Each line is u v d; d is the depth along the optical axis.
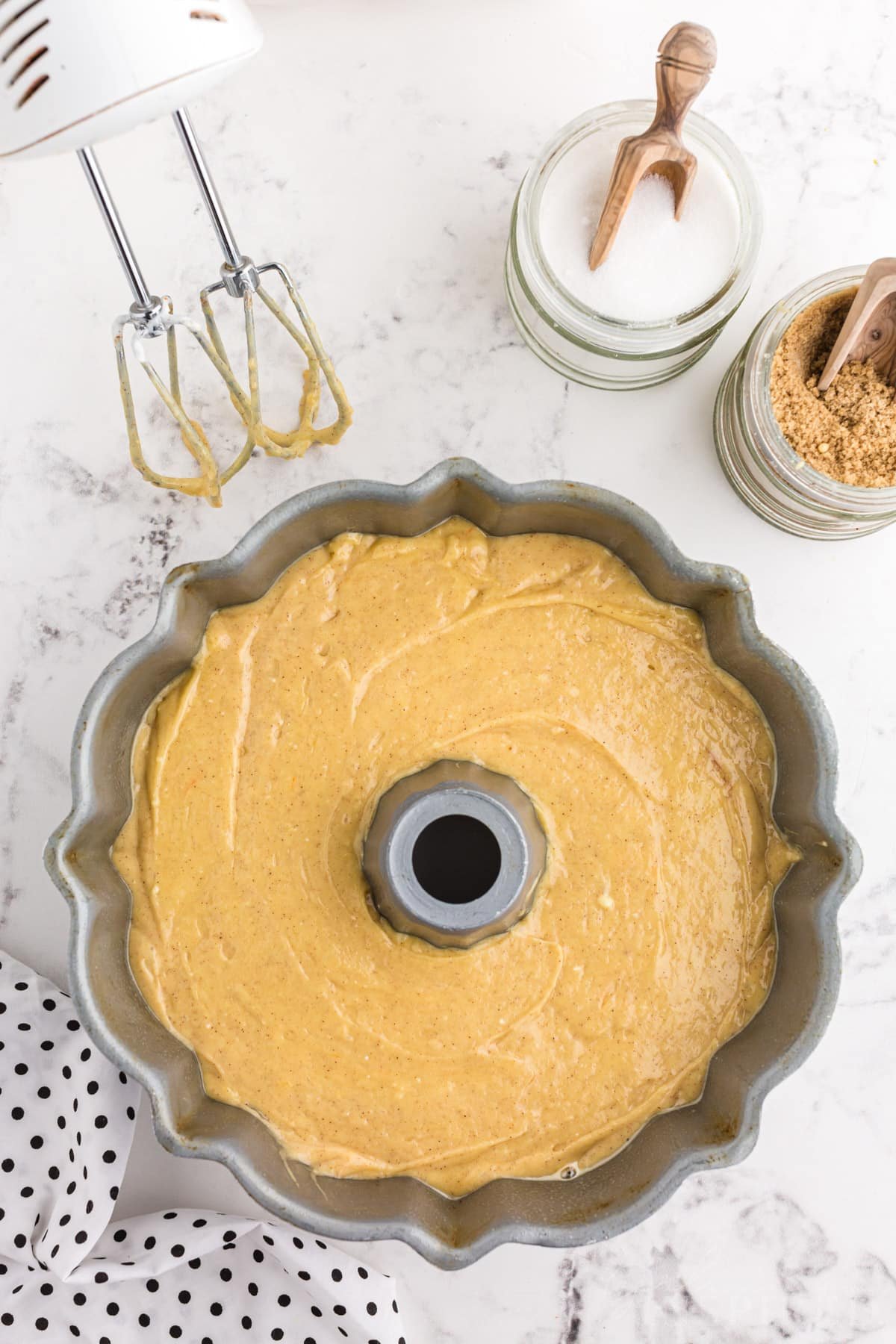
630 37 0.73
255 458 0.72
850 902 0.72
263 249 0.73
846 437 0.67
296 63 0.72
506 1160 0.62
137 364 0.73
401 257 0.73
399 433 0.72
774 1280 0.72
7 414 0.73
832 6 0.73
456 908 0.60
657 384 0.72
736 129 0.73
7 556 0.72
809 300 0.66
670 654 0.64
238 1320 0.71
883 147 0.73
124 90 0.52
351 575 0.64
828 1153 0.72
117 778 0.62
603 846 0.63
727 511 0.72
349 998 0.62
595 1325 0.72
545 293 0.67
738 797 0.63
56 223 0.73
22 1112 0.69
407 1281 0.71
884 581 0.72
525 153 0.73
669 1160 0.59
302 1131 0.62
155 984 0.62
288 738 0.63
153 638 0.59
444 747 0.63
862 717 0.72
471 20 0.73
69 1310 0.70
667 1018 0.63
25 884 0.71
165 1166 0.71
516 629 0.63
